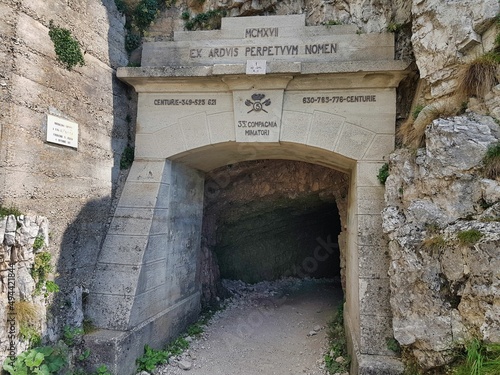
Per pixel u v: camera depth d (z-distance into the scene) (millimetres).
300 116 6117
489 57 4309
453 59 4727
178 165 7105
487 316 3779
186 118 6480
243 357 6664
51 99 5047
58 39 5168
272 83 6113
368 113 5922
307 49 6152
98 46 6027
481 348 3822
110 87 6324
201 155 7023
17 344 4375
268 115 6188
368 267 5508
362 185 5805
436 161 4531
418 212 4668
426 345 4336
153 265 6258
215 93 6414
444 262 4227
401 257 4703
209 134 6410
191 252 7926
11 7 4523
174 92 6527
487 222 3959
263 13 6719
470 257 3914
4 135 4387
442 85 4895
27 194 4668
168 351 6430
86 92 5734
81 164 5613
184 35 6586
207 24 6844
